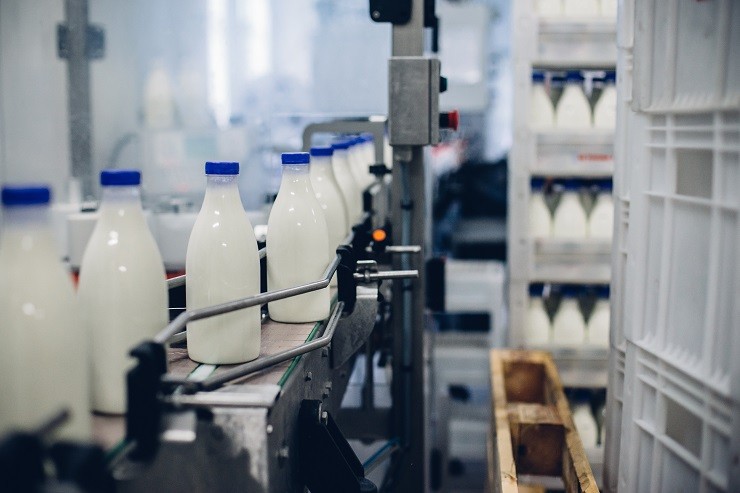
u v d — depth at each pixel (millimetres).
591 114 3213
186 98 3381
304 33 3727
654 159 1430
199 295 1317
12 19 3020
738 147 1147
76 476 790
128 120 3260
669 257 1371
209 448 1084
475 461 4133
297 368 1318
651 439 1445
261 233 2277
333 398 1779
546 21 3057
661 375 1384
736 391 1130
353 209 2316
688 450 1331
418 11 2072
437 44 2371
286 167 1639
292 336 1515
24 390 938
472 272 3986
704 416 1236
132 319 1115
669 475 1382
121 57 3230
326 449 1334
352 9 3586
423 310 2211
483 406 3908
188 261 1336
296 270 1609
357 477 1393
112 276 1109
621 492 1565
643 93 1431
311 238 1613
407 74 2025
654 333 1435
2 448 709
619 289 1892
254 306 1310
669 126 1353
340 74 3549
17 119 3072
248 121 3508
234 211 1333
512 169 3158
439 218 5250
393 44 2096
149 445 997
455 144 5348
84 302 1115
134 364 1118
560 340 3223
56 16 3049
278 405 1164
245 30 3666
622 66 1866
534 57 3070
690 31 1294
